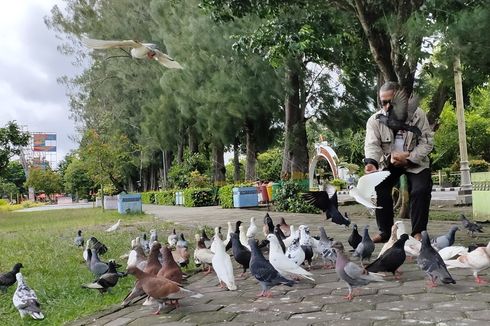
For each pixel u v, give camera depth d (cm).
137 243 834
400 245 610
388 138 742
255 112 2562
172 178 3866
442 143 4119
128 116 4041
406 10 1124
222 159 3431
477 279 575
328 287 597
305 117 2578
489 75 1366
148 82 3372
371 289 568
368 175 613
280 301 544
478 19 970
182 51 2520
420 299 509
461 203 2012
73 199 9138
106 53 3825
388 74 1282
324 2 1305
